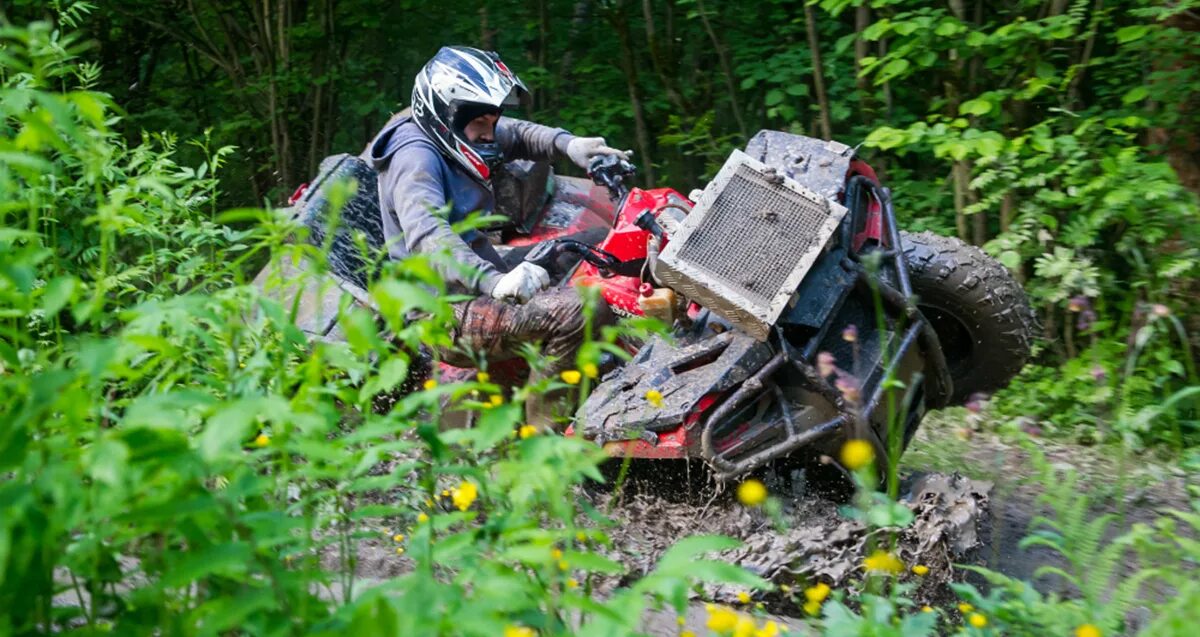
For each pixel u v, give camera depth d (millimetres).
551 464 2998
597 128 12164
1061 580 5367
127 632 2867
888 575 4727
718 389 5254
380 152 6887
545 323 6051
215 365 3928
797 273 5320
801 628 4598
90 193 6422
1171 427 7676
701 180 12562
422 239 6309
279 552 3367
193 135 14438
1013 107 9578
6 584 2701
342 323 2990
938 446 7980
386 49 14469
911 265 6465
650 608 4086
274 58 13852
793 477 5574
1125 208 8078
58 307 2857
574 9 13375
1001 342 6562
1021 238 8430
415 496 5078
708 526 5438
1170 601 3689
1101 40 9797
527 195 7633
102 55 14977
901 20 9609
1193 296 8039
